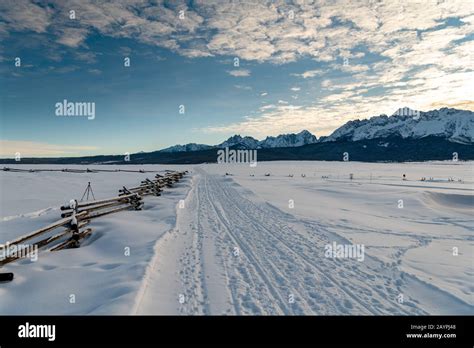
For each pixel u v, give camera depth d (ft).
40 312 13.85
